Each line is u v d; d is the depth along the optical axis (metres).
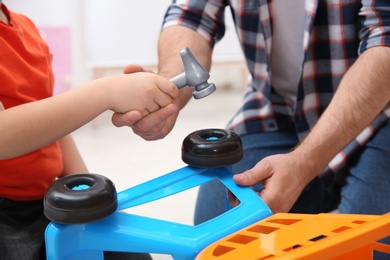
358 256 0.63
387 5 0.93
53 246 0.61
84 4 2.11
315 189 1.12
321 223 0.61
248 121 1.20
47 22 2.10
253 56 1.15
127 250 0.62
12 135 0.72
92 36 2.14
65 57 2.14
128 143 1.94
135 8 2.12
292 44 1.09
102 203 0.61
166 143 1.92
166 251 0.61
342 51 1.06
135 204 0.70
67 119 0.73
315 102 1.12
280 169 0.80
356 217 0.62
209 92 0.73
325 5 1.04
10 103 0.88
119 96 0.74
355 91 0.90
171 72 0.98
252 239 0.59
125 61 2.17
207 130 0.79
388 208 0.96
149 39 2.15
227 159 0.74
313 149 0.86
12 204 0.89
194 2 1.14
